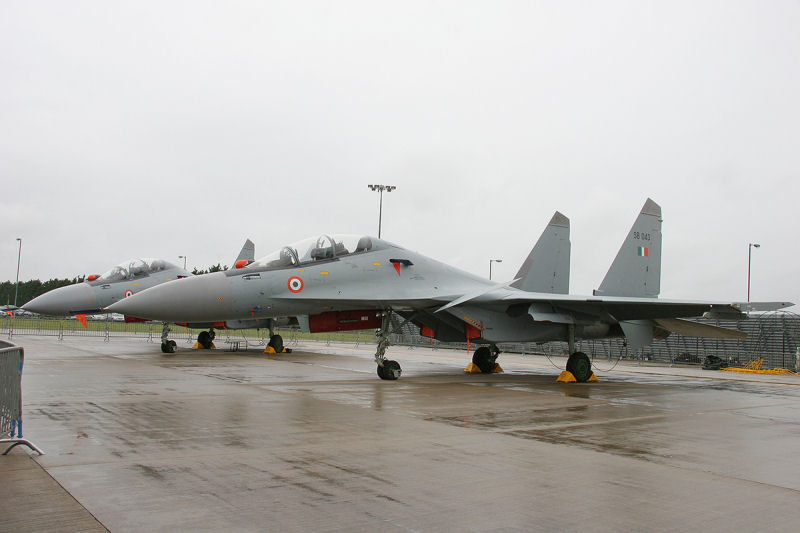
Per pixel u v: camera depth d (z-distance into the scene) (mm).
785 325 26172
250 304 14508
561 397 12180
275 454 6129
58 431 7043
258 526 4031
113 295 23375
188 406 9305
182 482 5008
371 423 8156
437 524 4168
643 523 4305
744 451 6977
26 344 26453
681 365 28031
